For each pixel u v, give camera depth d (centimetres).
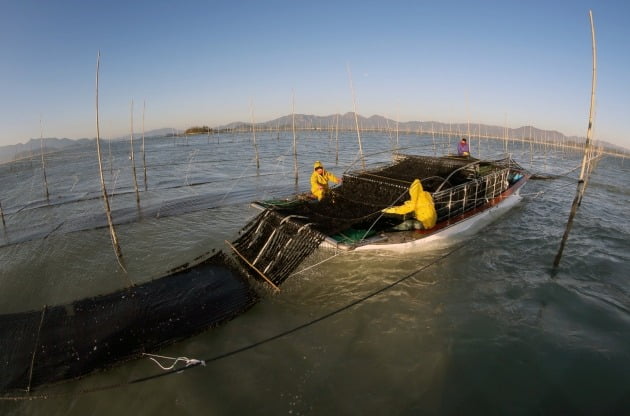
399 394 633
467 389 642
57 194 2467
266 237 1048
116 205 1930
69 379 641
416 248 1138
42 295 989
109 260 1191
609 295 943
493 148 6475
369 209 1170
